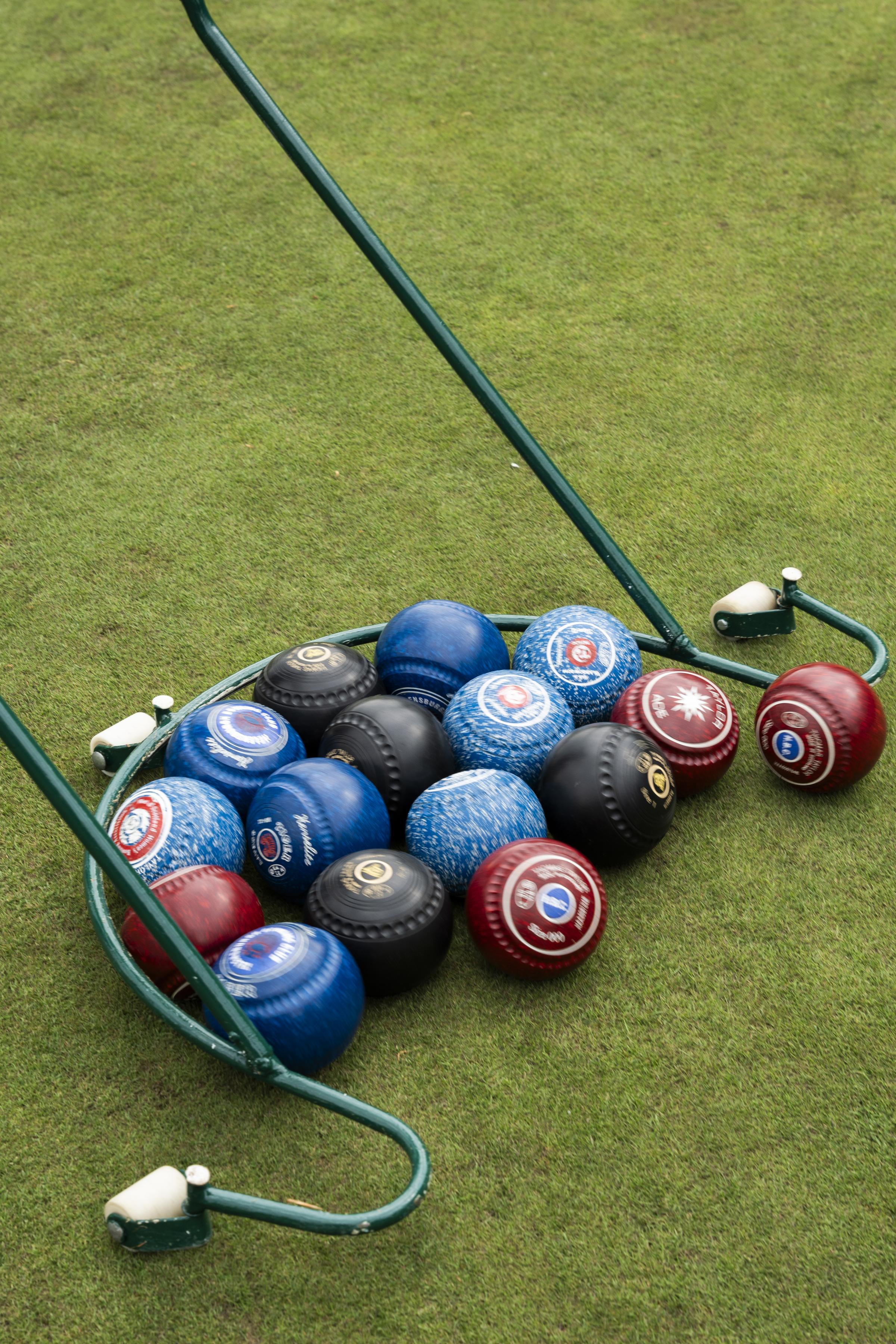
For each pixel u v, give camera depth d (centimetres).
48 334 295
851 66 379
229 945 205
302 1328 190
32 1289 192
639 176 336
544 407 280
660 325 295
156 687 241
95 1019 209
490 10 411
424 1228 195
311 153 221
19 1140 201
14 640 247
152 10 412
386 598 252
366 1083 204
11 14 411
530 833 213
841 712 221
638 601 230
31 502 266
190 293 303
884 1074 203
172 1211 192
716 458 271
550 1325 190
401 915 204
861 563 254
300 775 212
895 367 286
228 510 265
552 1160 198
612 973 211
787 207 323
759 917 215
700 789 223
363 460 272
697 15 407
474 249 312
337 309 300
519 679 222
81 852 224
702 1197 196
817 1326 189
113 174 339
